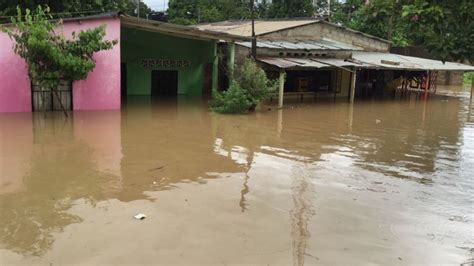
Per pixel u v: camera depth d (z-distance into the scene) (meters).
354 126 15.75
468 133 15.01
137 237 6.12
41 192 7.87
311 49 23.14
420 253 5.93
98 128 13.77
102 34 16.11
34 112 16.48
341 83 26.27
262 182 8.76
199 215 6.96
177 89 24.84
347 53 24.64
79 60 15.59
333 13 39.66
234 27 26.88
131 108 18.42
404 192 8.44
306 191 8.30
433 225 6.89
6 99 16.22
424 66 25.67
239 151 11.30
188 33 19.23
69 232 6.25
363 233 6.49
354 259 5.68
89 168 9.41
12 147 11.05
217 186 8.42
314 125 15.67
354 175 9.47
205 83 25.31
